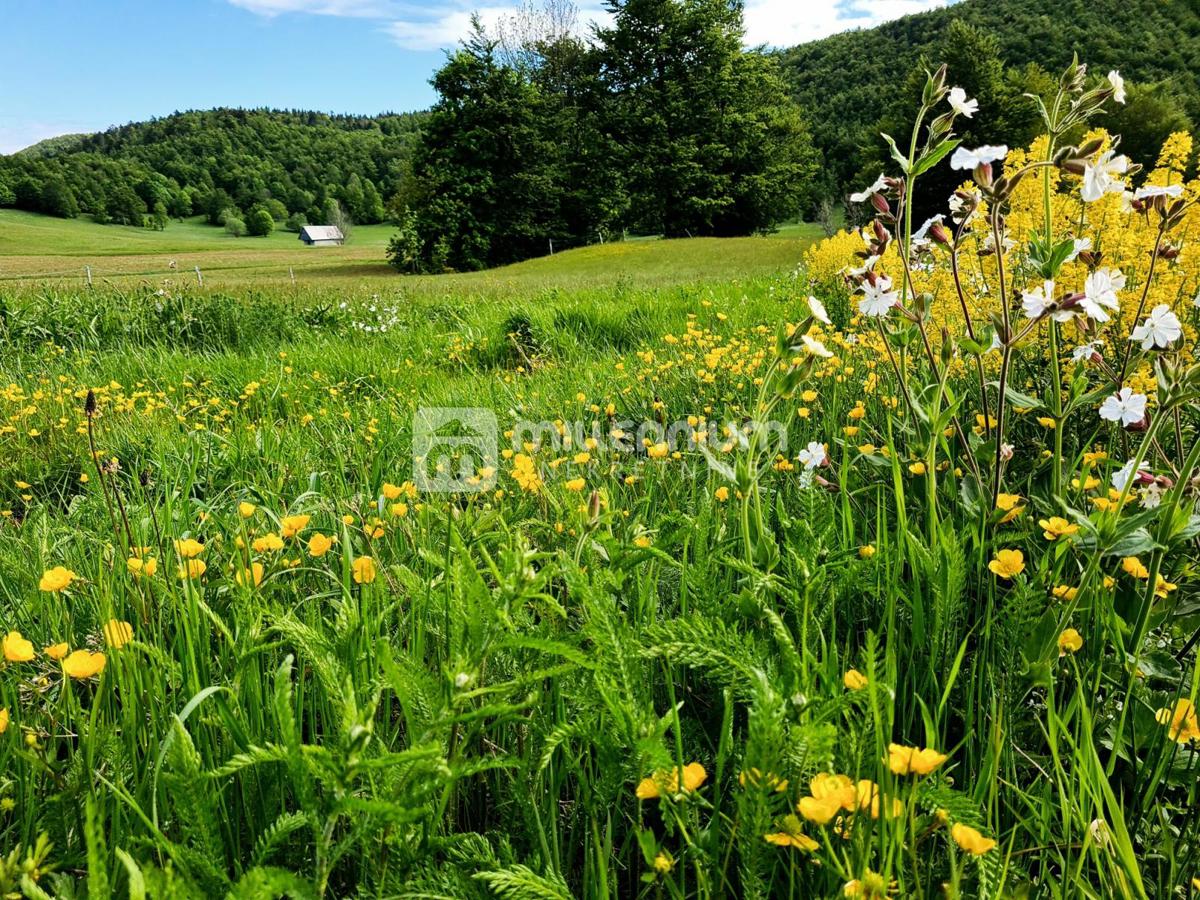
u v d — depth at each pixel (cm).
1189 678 124
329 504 232
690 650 100
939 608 132
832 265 805
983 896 83
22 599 188
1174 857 101
